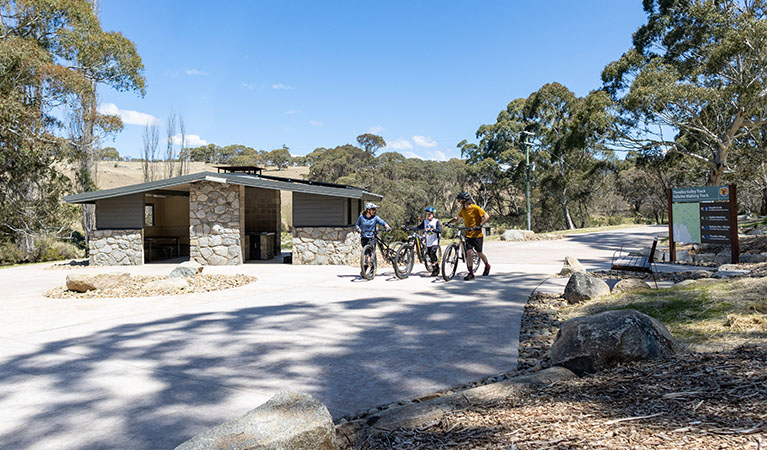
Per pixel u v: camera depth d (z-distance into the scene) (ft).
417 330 17.93
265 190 60.64
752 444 6.03
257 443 6.67
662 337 11.42
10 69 72.79
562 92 160.86
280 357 14.83
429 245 33.22
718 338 12.31
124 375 13.34
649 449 6.30
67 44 88.12
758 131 94.94
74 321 21.06
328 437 7.47
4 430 9.87
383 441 8.20
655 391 8.77
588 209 201.05
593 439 6.89
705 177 145.79
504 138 203.82
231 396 11.59
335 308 22.61
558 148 162.71
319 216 47.80
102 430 9.78
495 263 43.24
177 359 14.83
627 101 85.51
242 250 49.03
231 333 18.07
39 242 72.64
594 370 10.85
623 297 19.24
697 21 88.53
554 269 37.35
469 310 21.38
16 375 13.51
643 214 197.16
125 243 51.75
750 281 17.74
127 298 27.12
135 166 363.15
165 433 9.59
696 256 37.55
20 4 81.41
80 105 84.74
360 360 14.35
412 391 11.71
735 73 79.56
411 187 224.53
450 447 7.47
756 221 85.25
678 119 87.45
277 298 25.91
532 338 16.42
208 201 48.93
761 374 8.72
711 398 7.93
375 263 33.47
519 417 8.45
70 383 12.74
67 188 81.05
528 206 119.96
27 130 71.20
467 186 250.78
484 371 13.07
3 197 74.69
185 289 29.71
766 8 82.48
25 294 30.45
